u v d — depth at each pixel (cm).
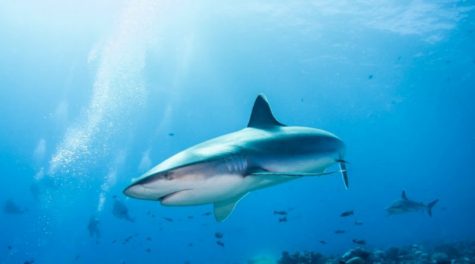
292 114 5200
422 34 2986
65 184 4588
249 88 4150
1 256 4972
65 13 3138
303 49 3288
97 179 5022
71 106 4481
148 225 5134
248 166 434
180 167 357
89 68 3834
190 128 5119
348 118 5575
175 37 3122
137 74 3612
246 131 517
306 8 2731
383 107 5116
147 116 4569
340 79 3978
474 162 12744
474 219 4581
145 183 338
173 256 4050
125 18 2964
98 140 4259
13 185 6031
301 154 526
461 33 2989
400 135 7325
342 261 845
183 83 3950
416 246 1714
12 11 3209
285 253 1140
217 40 3167
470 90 4453
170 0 2694
